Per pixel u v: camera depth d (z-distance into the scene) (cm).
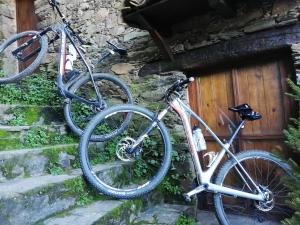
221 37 272
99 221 177
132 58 336
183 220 245
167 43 306
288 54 251
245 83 275
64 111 292
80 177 212
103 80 343
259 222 248
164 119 304
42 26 425
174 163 294
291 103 249
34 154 217
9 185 183
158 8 257
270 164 255
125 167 266
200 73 301
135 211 225
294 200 167
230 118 282
